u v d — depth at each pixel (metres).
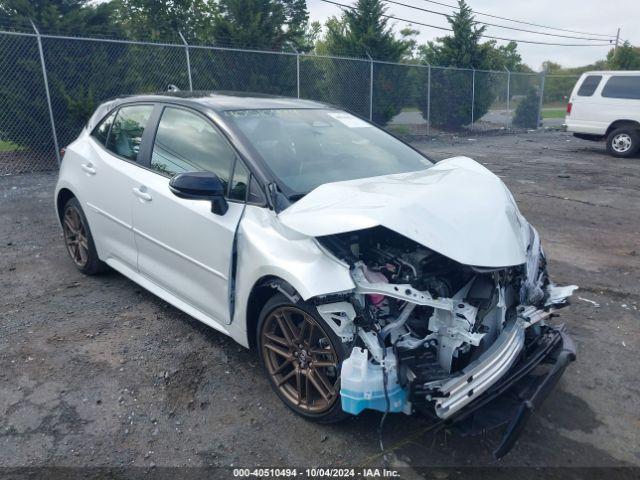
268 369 3.20
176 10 17.83
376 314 2.68
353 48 17.84
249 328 3.29
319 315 2.77
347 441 2.90
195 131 3.73
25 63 10.37
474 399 2.48
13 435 2.89
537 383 2.69
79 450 2.80
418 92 17.70
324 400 2.93
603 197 8.76
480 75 19.42
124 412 3.11
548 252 6.01
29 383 3.35
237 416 3.10
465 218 2.74
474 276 2.84
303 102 4.41
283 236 2.93
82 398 3.22
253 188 3.22
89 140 4.78
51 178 9.72
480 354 2.71
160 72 11.75
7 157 10.74
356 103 15.70
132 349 3.76
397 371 2.56
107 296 4.61
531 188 9.44
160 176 3.86
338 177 3.46
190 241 3.53
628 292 4.89
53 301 4.51
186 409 3.15
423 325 2.72
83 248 4.98
